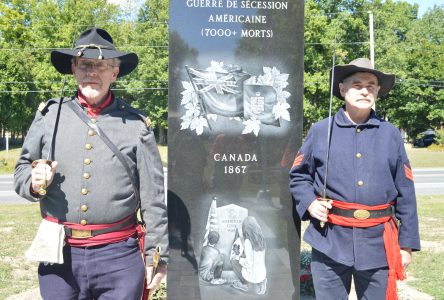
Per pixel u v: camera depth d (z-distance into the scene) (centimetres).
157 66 3675
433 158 3000
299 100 397
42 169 265
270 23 392
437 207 1212
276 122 396
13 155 2880
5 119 3847
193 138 390
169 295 393
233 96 392
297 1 393
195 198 392
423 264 677
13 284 588
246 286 397
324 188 336
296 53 395
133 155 292
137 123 296
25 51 3659
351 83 334
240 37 391
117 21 3894
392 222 332
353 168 331
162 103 3725
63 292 283
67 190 283
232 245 395
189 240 393
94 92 288
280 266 399
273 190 396
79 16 3678
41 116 294
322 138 342
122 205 288
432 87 4291
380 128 337
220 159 392
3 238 841
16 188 282
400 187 334
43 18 3684
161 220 293
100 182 284
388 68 4003
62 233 280
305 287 509
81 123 289
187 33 387
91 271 282
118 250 287
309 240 341
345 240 329
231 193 394
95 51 286
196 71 389
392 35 4222
